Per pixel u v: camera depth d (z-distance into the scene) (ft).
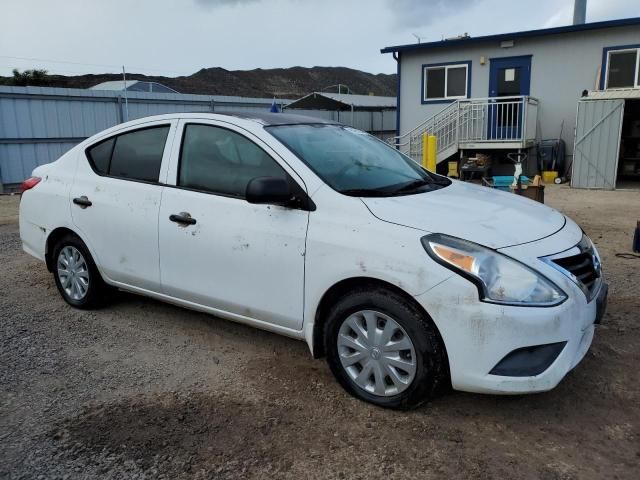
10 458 9.12
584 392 10.93
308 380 11.64
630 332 13.69
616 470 8.64
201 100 60.85
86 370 12.24
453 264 9.30
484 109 51.39
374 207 10.48
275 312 11.51
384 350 10.12
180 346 13.44
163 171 13.37
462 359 9.31
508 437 9.55
